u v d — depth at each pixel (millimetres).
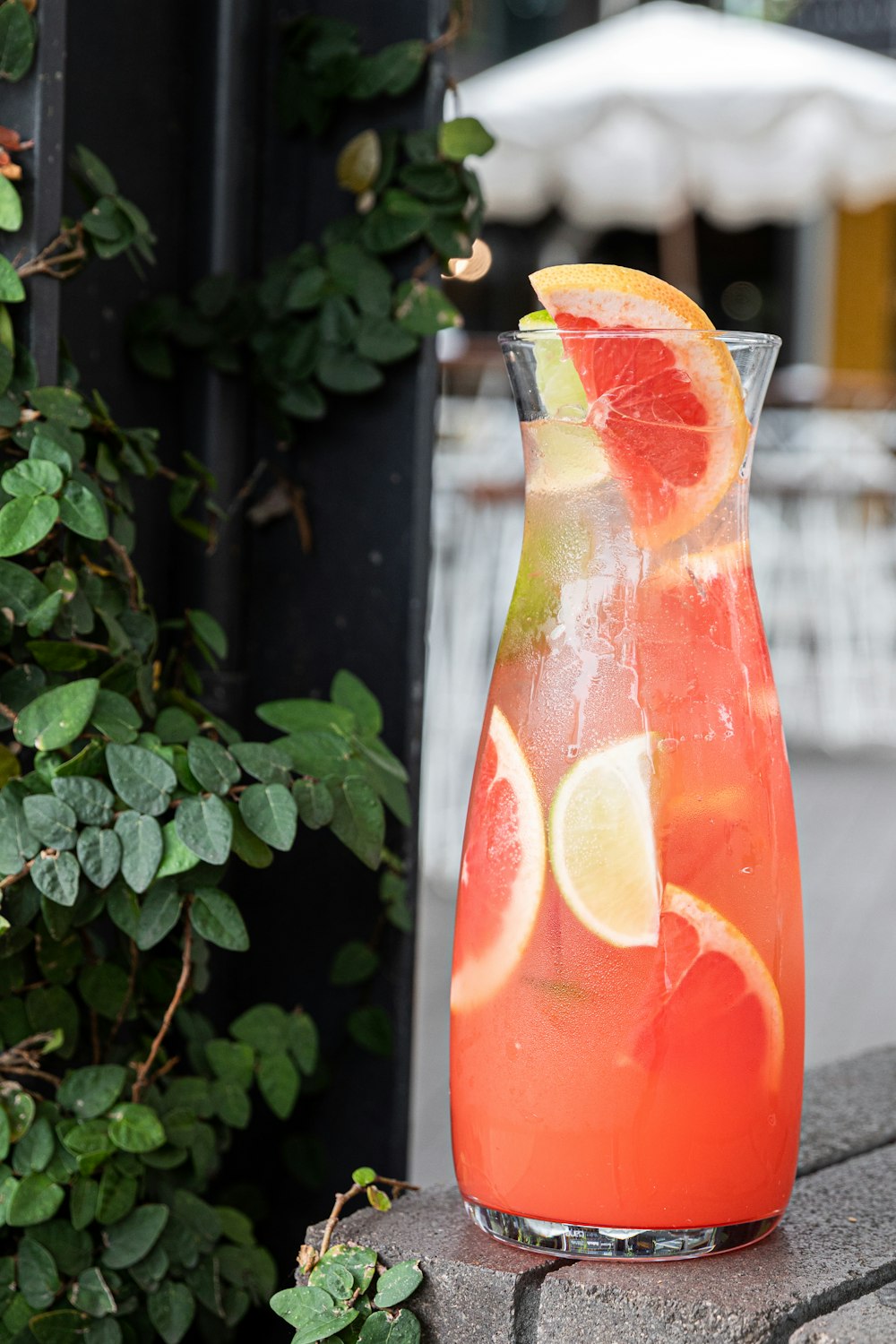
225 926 829
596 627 704
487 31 7219
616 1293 685
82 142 955
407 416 1000
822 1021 2250
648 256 7305
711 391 697
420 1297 714
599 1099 693
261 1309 1013
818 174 4527
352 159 985
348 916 1015
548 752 703
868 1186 794
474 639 4016
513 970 704
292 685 1031
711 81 4273
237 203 1019
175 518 979
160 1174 904
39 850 796
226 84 1008
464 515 4039
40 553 840
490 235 7262
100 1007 889
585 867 693
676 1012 690
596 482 706
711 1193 700
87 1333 861
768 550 4969
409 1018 1009
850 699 4934
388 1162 1010
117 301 986
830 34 6488
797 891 723
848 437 4754
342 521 1018
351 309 996
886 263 7102
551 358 704
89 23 954
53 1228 863
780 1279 694
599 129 4352
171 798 814
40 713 805
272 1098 939
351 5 1007
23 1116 843
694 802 694
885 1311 669
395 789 902
